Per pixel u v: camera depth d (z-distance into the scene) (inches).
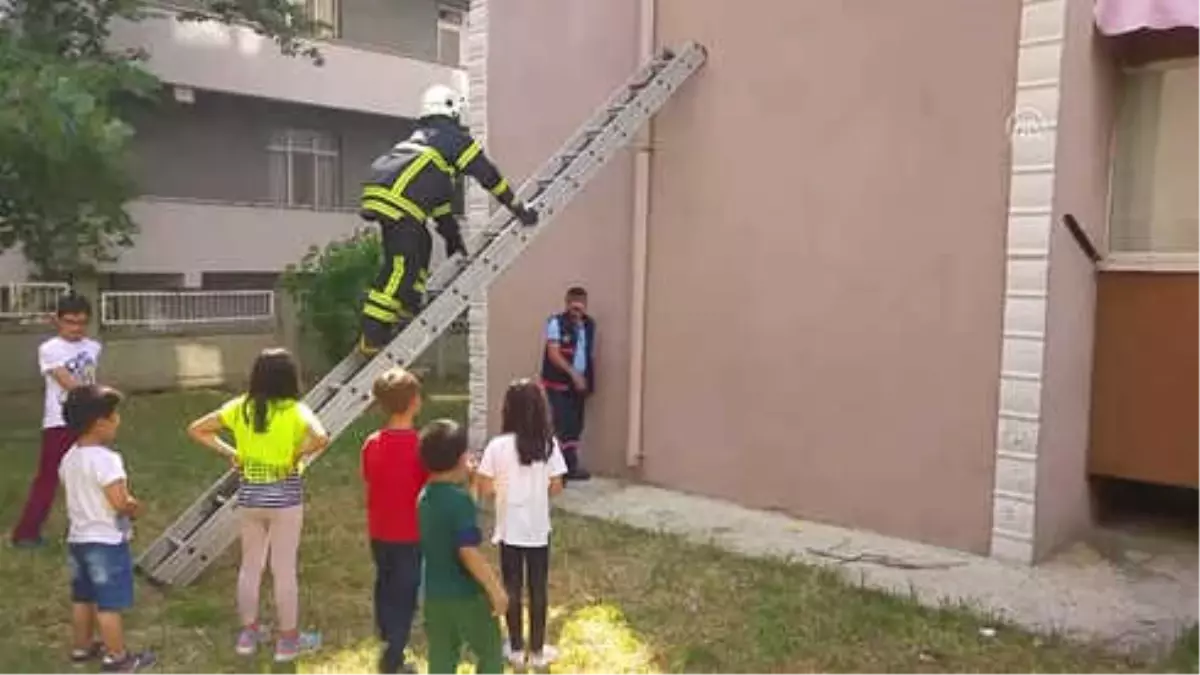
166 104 631.8
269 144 698.2
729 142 287.9
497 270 247.9
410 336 229.6
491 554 232.2
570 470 316.2
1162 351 238.4
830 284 268.5
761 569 228.5
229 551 231.3
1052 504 239.3
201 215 645.9
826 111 267.1
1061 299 235.3
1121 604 208.4
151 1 578.6
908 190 252.5
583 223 325.7
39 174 406.9
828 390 270.2
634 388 312.2
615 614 199.9
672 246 302.5
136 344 502.0
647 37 302.0
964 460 245.1
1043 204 228.5
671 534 257.3
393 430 166.9
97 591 166.4
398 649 165.5
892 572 229.0
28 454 351.6
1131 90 245.0
